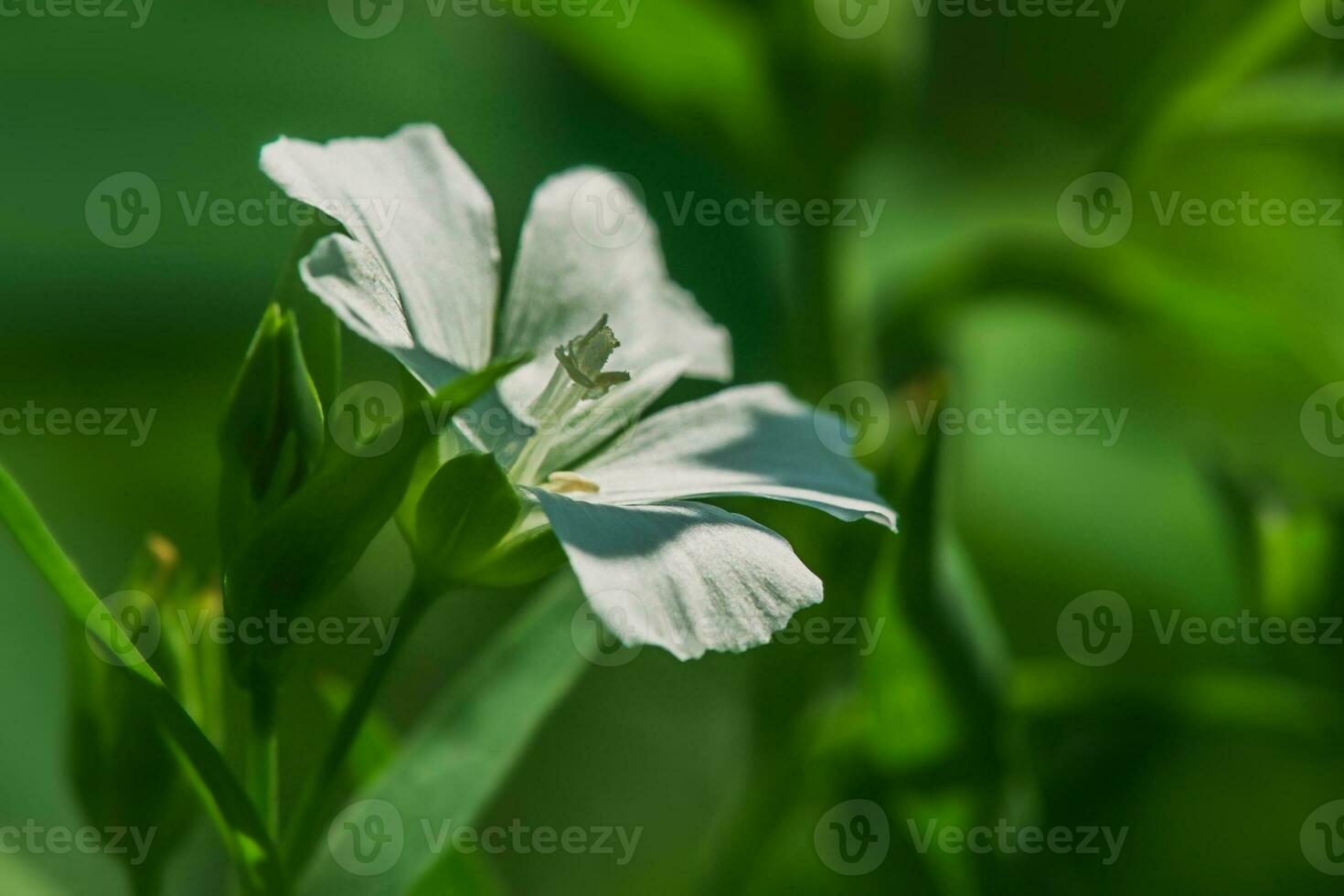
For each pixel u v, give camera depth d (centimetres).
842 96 23
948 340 24
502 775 21
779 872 23
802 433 21
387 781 21
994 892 22
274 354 20
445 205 21
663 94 24
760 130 24
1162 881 24
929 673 22
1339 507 23
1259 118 24
